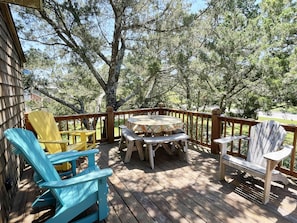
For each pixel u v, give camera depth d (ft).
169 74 23.65
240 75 18.02
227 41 18.11
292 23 15.66
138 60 21.12
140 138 11.46
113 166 11.05
